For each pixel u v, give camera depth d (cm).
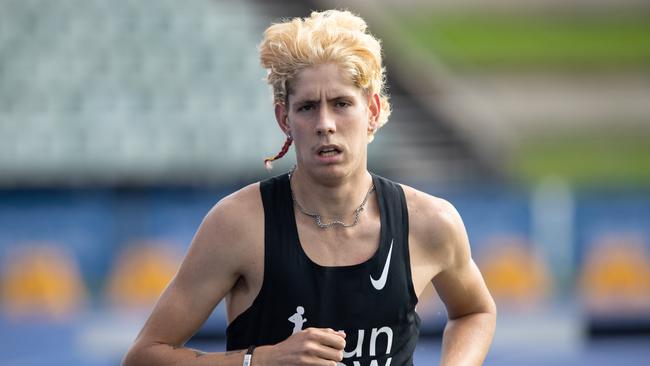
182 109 4219
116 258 3059
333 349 706
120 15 4512
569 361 2620
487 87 5562
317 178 739
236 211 766
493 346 2819
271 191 774
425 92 4731
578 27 6309
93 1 4531
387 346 767
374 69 740
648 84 5638
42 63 4344
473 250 3031
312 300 750
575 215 3067
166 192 3938
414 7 6450
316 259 756
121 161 3994
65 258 3031
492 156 4578
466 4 6475
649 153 5031
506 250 3038
